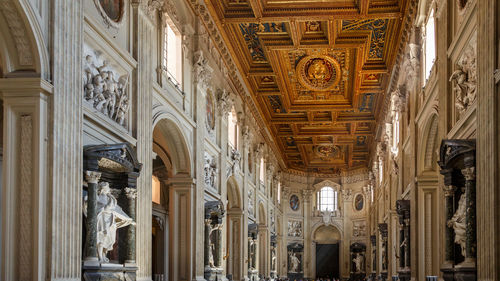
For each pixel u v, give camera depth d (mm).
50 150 11484
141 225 15883
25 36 11070
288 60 30453
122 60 15227
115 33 14984
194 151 21531
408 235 24125
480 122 12984
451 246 15117
